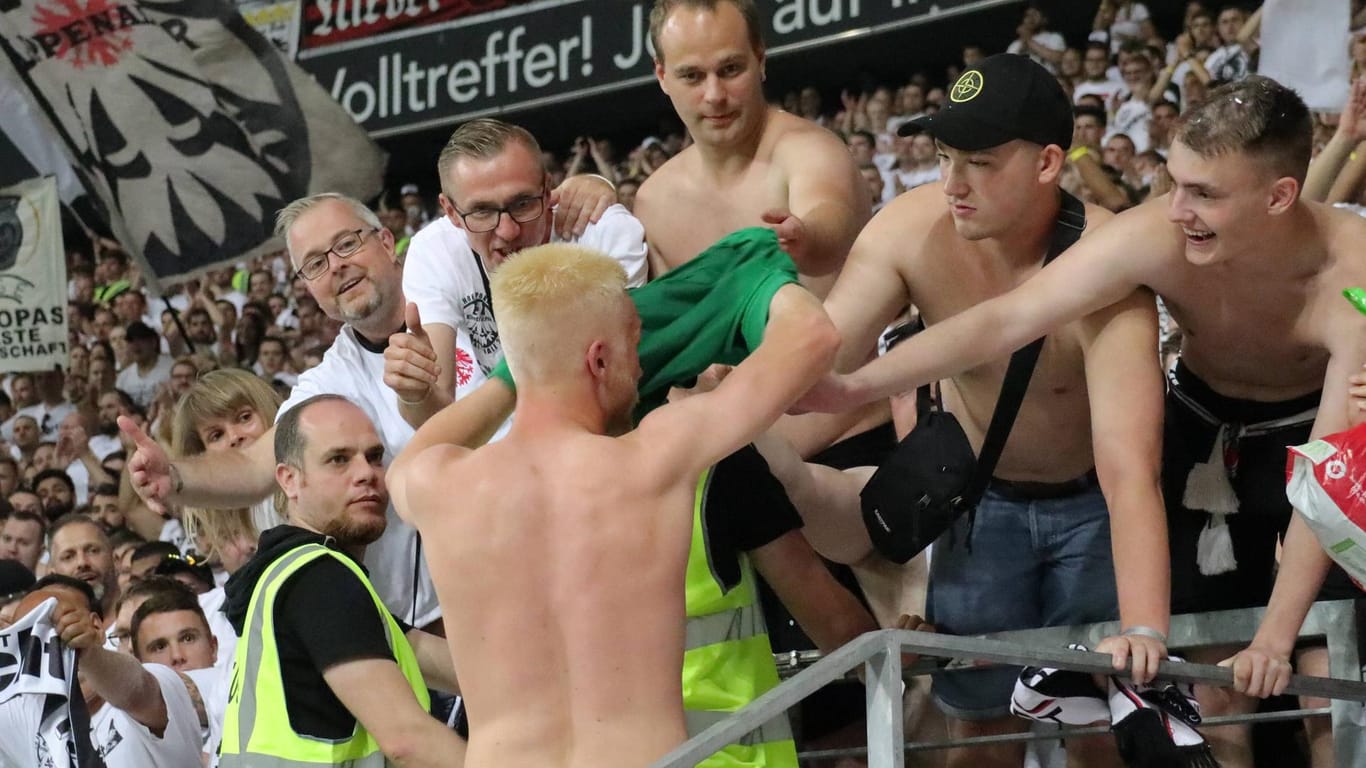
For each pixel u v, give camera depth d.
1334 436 6.83
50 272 23.69
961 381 8.41
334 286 9.63
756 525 7.11
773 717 6.20
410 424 8.74
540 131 21.08
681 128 20.42
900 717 6.10
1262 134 7.06
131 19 19.95
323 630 7.20
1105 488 7.43
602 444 6.01
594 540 5.90
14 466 23.55
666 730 5.83
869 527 8.26
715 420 6.04
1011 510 8.56
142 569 14.70
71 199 24.09
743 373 6.11
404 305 9.63
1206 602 8.50
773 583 7.32
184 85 19.94
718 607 6.83
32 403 23.80
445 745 7.05
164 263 20.02
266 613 7.29
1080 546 8.41
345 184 20.27
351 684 7.11
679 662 5.92
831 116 18.81
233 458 9.87
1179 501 8.48
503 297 6.17
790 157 9.25
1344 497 6.66
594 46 20.78
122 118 19.94
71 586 10.08
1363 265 7.38
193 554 14.96
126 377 23.38
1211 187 7.12
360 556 8.16
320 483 7.98
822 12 18.84
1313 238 7.42
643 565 5.90
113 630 11.84
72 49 19.97
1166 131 16.41
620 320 6.17
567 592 5.88
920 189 8.44
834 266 8.95
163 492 9.27
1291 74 15.32
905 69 18.47
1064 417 8.19
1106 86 16.91
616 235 9.05
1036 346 7.94
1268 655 6.99
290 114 20.08
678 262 9.62
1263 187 7.12
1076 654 6.65
